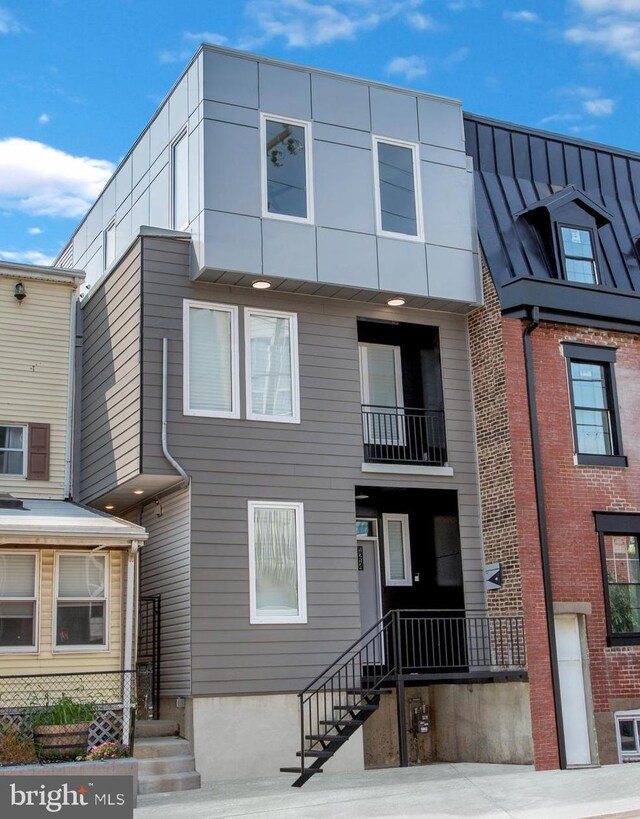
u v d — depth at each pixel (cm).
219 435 1695
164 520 1748
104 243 2294
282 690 1642
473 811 1221
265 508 1708
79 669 1559
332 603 1716
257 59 1791
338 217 1798
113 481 1747
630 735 1792
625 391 1959
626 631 1834
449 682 1808
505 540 1797
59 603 1573
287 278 1730
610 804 1248
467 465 1883
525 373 1852
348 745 1664
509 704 1722
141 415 1647
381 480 1803
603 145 2219
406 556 1975
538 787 1413
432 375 1934
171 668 1658
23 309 1870
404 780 1516
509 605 1770
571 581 1798
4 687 1501
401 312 1900
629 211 2192
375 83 1895
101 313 1895
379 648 1898
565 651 1778
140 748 1530
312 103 1827
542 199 2019
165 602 1708
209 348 1731
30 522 1524
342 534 1753
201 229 1691
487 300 1895
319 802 1312
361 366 1989
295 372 1778
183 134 1830
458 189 1939
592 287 1928
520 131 2112
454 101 1980
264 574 1684
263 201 1741
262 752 1603
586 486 1861
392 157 1891
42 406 1847
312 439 1766
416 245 1859
